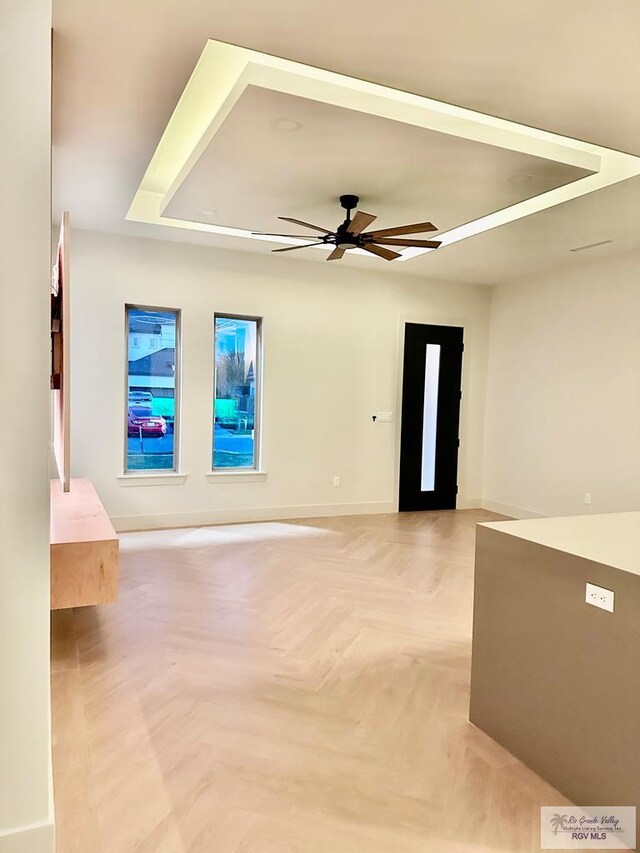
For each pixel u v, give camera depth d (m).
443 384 6.83
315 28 2.25
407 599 3.78
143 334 5.54
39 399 1.24
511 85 2.61
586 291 5.70
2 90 1.19
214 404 5.83
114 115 3.01
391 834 1.78
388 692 2.62
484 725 2.32
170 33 2.31
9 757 1.24
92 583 2.91
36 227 1.22
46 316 1.24
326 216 4.45
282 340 5.97
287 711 2.45
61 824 1.78
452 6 2.10
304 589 3.93
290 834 1.76
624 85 2.60
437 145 3.13
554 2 2.07
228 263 5.68
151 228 5.00
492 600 2.29
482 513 6.73
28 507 1.24
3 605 1.23
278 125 2.92
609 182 3.64
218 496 5.80
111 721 2.34
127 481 5.42
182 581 4.04
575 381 5.82
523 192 3.81
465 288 6.85
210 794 1.93
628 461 5.27
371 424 6.47
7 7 1.18
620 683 1.78
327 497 6.31
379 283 6.40
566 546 2.04
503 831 1.80
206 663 2.85
